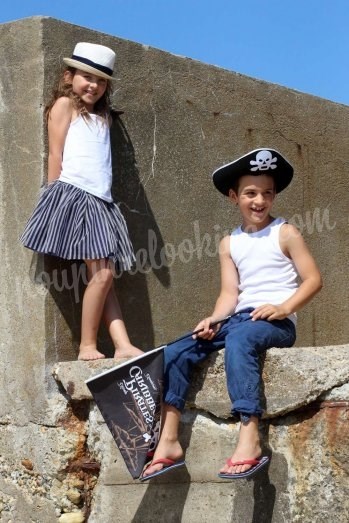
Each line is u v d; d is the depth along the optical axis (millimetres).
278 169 4930
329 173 7391
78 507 5250
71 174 5246
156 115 5988
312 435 4434
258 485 4574
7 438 5508
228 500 4656
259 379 4508
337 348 4500
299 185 7125
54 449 5262
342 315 7445
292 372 4445
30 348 5371
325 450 4383
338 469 4336
